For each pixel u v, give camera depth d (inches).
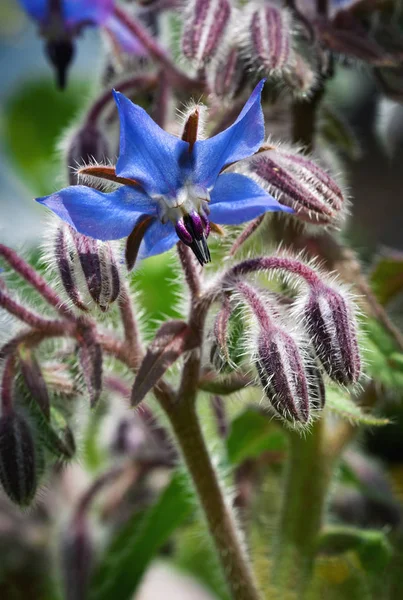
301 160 8.9
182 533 11.8
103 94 9.9
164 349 8.8
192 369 9.1
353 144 10.6
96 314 8.6
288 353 8.5
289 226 10.0
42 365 9.2
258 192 8.4
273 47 9.2
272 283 10.2
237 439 10.2
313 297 8.7
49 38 10.5
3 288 9.0
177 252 8.9
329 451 10.1
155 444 10.9
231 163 8.4
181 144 8.3
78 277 8.5
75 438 9.4
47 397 8.9
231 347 8.7
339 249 10.1
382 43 10.0
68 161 9.8
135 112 8.1
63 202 8.2
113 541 10.7
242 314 8.8
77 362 9.0
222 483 9.7
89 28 10.7
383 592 10.7
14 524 11.4
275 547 10.2
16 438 8.8
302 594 10.0
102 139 9.8
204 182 8.4
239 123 8.2
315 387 8.7
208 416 10.6
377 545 10.0
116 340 9.1
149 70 10.2
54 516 11.6
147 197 8.4
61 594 10.9
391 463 13.2
